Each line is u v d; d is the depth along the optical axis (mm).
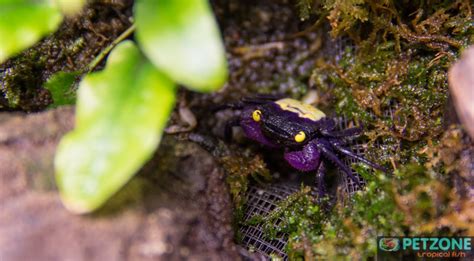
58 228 173
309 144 207
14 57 201
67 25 204
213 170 189
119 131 173
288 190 207
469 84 173
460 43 198
